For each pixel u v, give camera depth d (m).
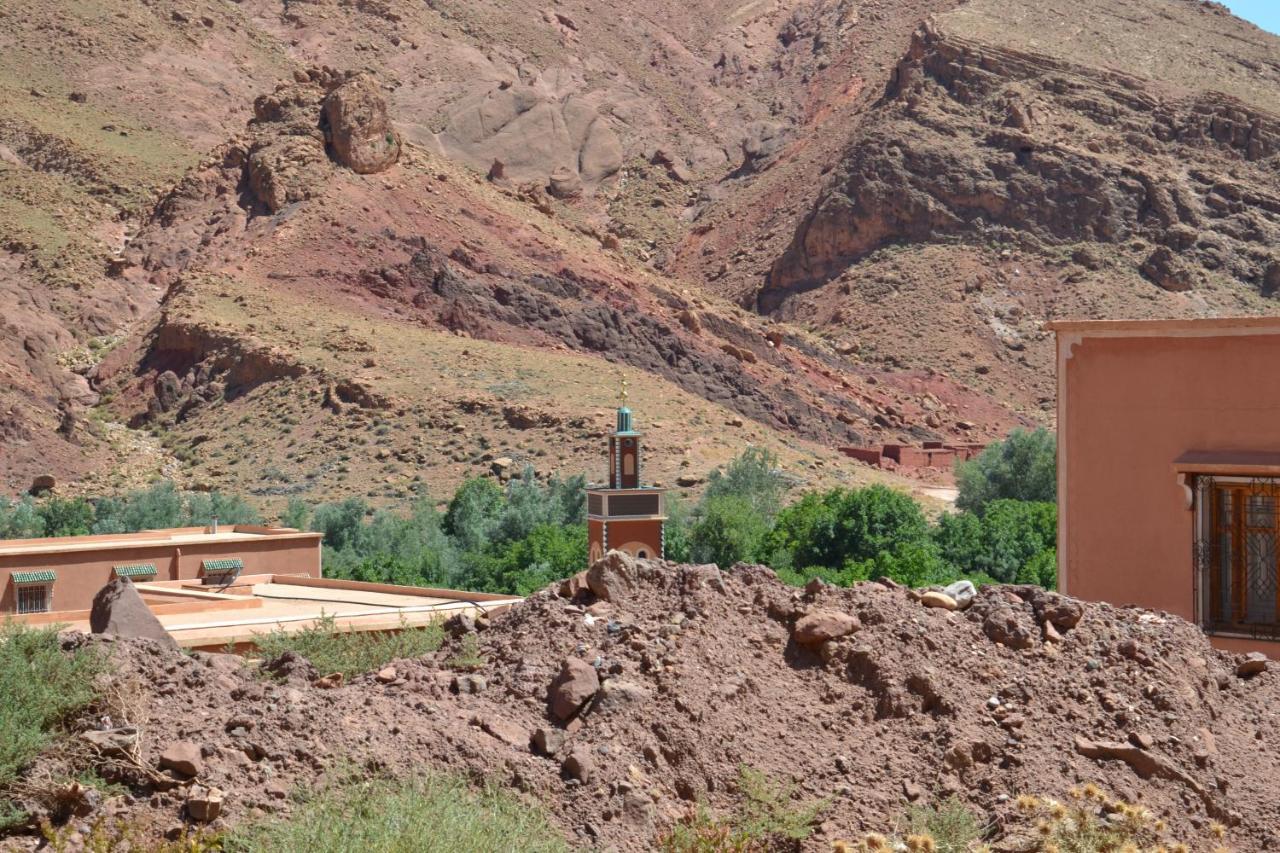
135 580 44.28
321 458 102.19
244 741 8.42
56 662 8.55
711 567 11.36
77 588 43.53
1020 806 9.48
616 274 147.12
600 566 11.10
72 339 127.50
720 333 145.00
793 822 9.07
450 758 8.84
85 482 102.38
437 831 7.62
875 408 140.62
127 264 140.62
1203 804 10.31
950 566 60.28
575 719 9.56
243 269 128.12
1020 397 151.62
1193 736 10.83
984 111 182.75
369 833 7.55
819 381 143.50
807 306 171.12
